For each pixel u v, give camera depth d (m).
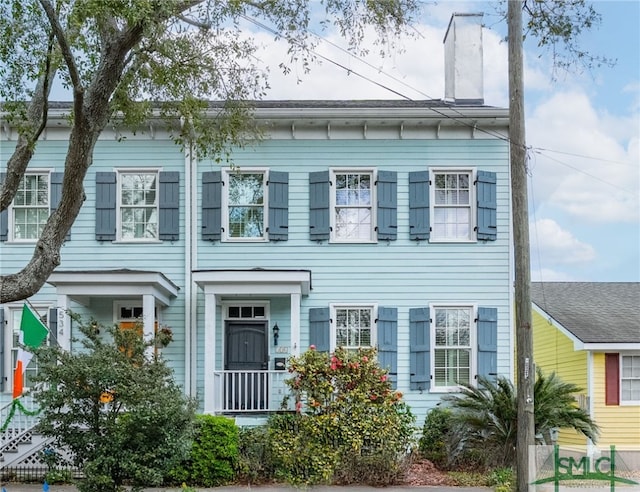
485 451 14.05
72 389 9.62
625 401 17.97
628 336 18.03
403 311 16.86
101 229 16.89
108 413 9.73
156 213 17.12
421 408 16.47
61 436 9.91
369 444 13.69
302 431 13.71
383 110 16.69
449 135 17.22
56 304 16.53
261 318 16.77
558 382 14.18
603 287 23.30
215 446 13.52
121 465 9.36
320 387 13.90
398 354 16.70
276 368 16.45
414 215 17.03
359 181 17.28
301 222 17.05
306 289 16.42
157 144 17.17
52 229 10.77
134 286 15.17
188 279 16.80
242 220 17.11
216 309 16.66
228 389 15.64
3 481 13.77
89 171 17.16
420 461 14.83
